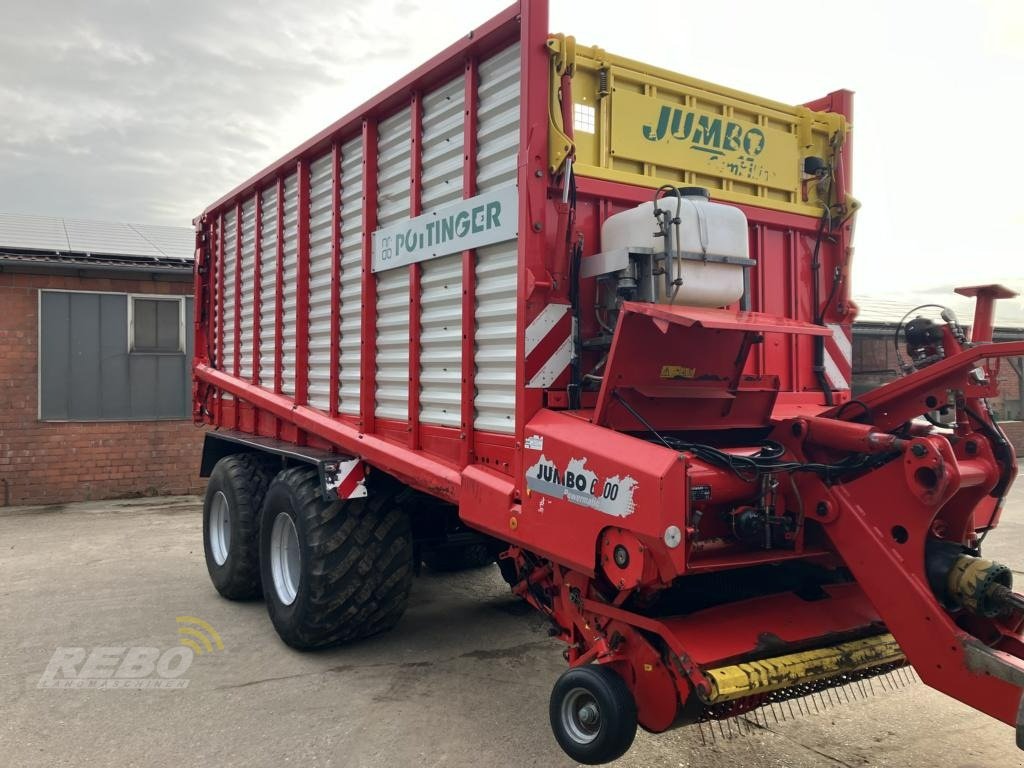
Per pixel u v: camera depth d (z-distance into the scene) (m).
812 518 3.04
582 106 3.51
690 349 3.20
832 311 4.43
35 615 5.61
